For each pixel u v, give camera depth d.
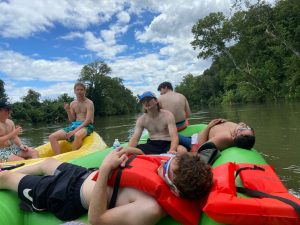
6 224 2.37
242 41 29.30
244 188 2.13
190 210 2.02
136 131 3.92
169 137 3.87
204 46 31.83
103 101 45.00
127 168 2.12
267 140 6.38
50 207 2.36
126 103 49.62
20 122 25.47
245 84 28.39
